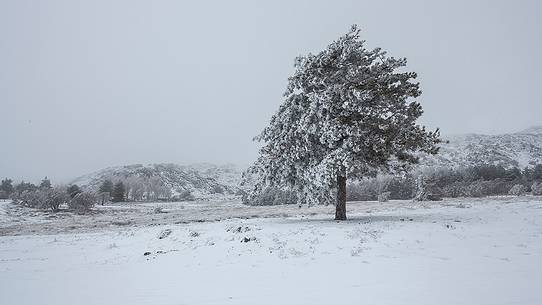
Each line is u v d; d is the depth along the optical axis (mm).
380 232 16453
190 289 9070
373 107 22766
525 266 10406
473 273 9586
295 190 24250
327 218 26625
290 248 14047
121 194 104312
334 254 12766
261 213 41906
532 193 62281
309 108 22828
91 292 9180
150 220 40000
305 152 23359
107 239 21922
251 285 9203
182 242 17969
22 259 16797
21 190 101000
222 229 20250
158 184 124812
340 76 23047
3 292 9414
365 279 9250
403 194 68812
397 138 22547
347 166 20734
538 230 17328
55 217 53000
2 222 45438
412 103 23406
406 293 7820
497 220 21000
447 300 7223
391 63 23547
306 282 9258
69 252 18328
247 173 25047
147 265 12969
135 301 8141
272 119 24969
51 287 9938
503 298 7289
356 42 23578
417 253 12539
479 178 80688
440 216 23922
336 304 7238
